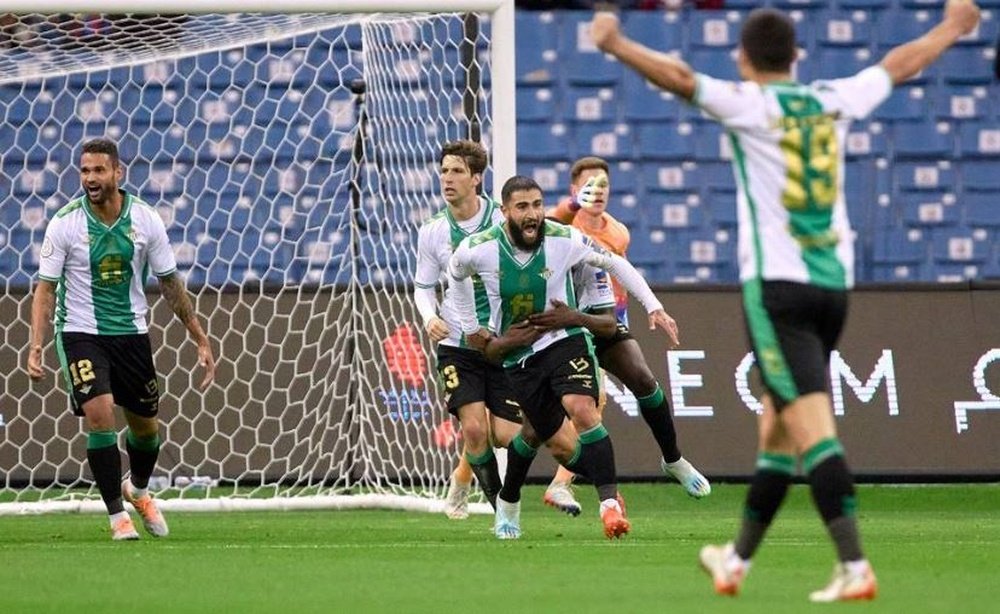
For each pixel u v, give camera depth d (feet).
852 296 135.95
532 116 178.70
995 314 135.95
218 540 94.73
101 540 95.45
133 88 172.24
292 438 135.74
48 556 81.05
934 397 134.10
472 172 101.55
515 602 56.65
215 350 135.95
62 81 170.50
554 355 90.99
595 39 54.70
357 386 136.15
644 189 176.96
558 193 176.96
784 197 55.06
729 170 177.27
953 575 67.82
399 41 163.73
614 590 61.11
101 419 94.79
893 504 130.11
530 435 93.56
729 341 134.10
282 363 136.26
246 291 136.77
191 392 135.33
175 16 130.31
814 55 181.88
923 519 115.65
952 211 176.55
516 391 91.97
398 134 149.28
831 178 55.57
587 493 138.92
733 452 132.16
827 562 75.15
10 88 170.09
